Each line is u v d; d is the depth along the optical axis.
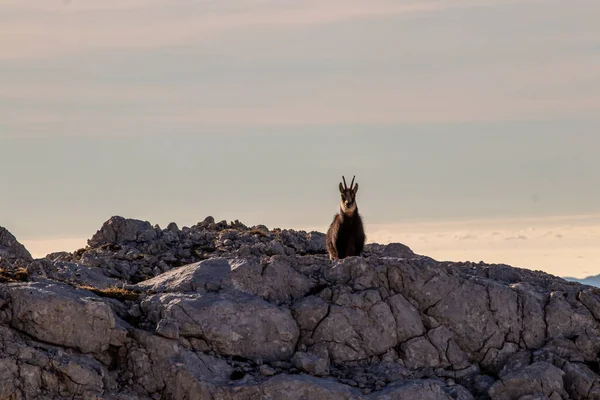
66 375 88.25
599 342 102.62
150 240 145.25
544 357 99.94
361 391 93.31
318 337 100.00
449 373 99.56
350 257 108.38
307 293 105.44
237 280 104.56
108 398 88.75
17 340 90.38
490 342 102.19
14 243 121.38
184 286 104.25
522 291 106.56
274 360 97.06
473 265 118.25
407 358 100.00
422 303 103.94
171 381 91.94
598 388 95.75
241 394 90.31
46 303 91.88
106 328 93.25
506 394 95.62
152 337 94.00
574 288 110.31
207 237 148.38
